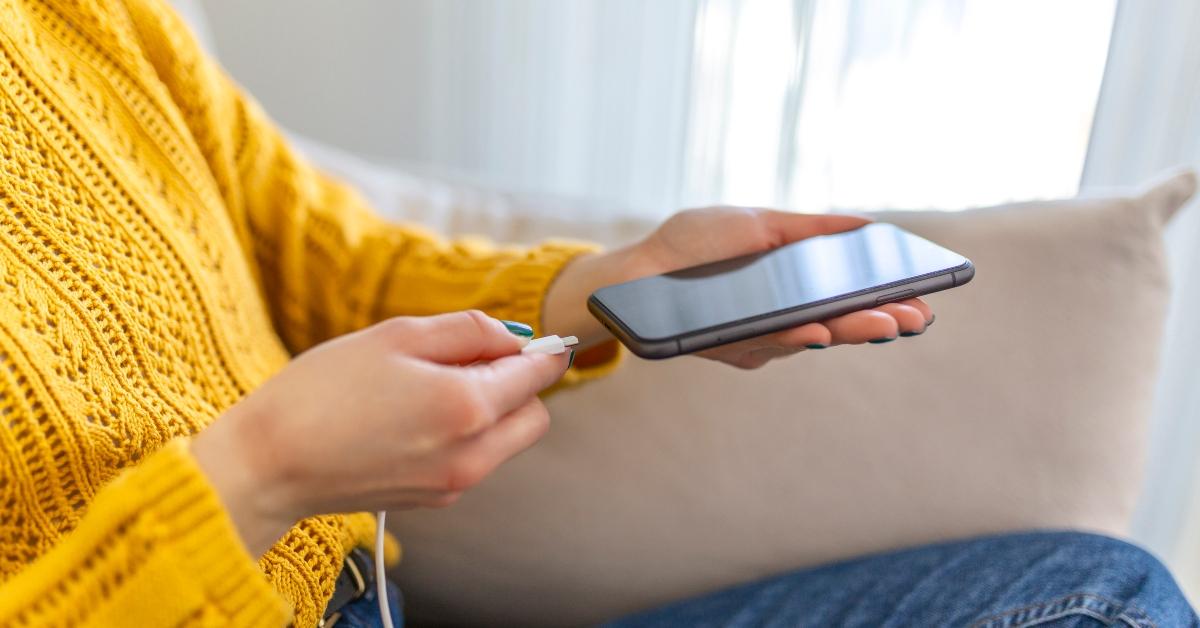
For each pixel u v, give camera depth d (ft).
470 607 2.62
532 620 2.60
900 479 2.30
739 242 1.94
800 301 1.55
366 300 2.35
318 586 1.70
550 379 1.36
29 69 1.66
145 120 1.89
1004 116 2.80
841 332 1.57
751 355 1.83
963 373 2.26
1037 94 2.73
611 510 2.45
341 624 1.90
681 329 1.48
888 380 2.30
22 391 1.38
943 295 2.27
